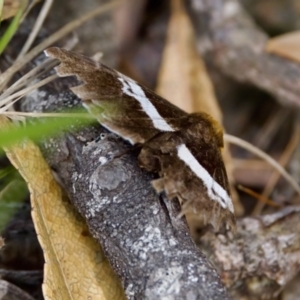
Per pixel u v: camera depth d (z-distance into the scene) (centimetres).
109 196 24
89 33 29
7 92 25
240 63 30
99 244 25
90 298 24
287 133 31
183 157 24
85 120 25
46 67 26
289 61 30
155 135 25
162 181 24
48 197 25
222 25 30
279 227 26
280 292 27
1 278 25
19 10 26
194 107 29
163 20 31
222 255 26
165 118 25
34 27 26
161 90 29
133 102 25
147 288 23
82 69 25
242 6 31
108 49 30
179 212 24
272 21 32
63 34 27
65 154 25
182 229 24
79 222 25
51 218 25
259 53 30
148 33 31
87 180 24
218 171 25
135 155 24
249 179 29
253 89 31
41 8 28
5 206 26
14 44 27
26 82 26
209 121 25
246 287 26
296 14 32
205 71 30
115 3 28
